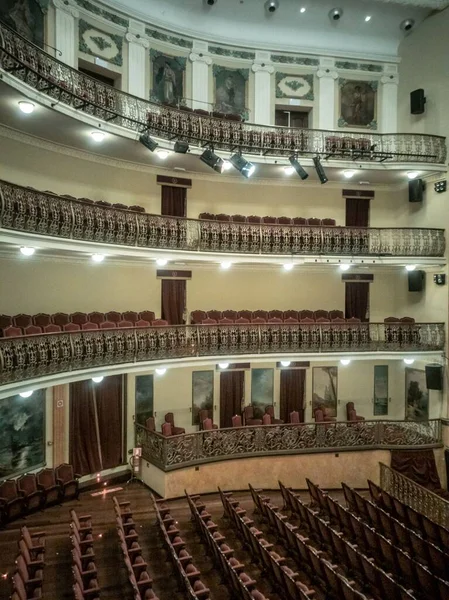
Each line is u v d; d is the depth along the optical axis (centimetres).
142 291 1648
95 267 1537
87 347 1231
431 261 1628
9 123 1255
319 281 1841
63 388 1426
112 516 1266
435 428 1600
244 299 1800
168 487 1388
